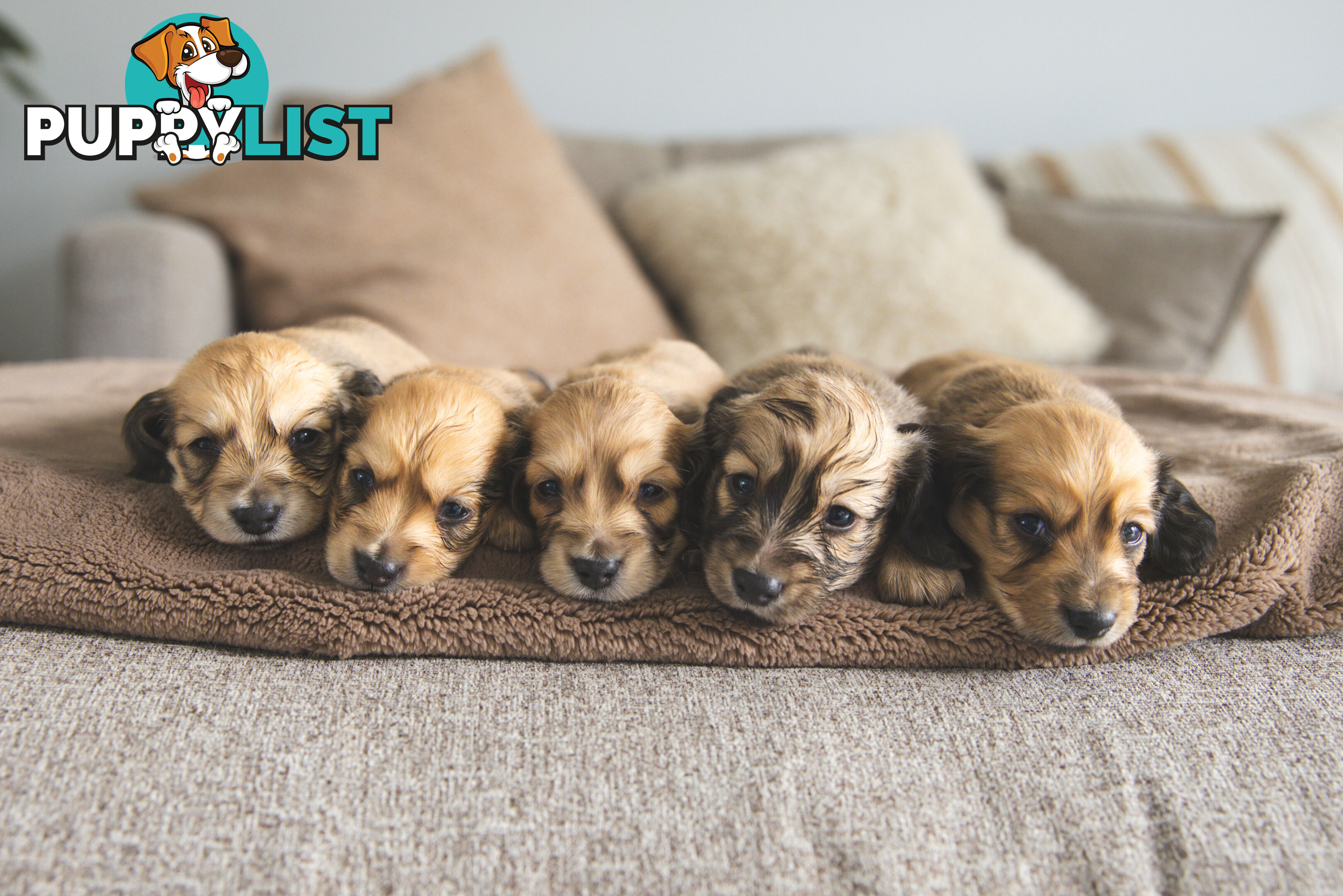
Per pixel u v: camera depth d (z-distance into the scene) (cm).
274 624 43
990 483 47
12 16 109
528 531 49
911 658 44
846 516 46
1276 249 98
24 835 37
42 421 56
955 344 91
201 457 48
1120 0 121
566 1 118
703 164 111
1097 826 38
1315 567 46
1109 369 77
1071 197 104
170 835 37
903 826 38
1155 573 47
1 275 117
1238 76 123
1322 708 42
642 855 37
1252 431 58
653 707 42
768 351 90
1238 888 37
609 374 54
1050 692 43
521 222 89
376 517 46
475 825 38
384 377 57
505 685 43
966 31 121
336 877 37
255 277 82
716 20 120
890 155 99
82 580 44
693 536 48
